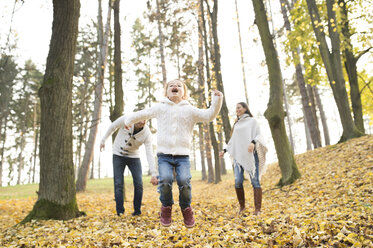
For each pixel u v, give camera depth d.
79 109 24.94
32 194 13.46
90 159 15.16
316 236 2.78
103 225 4.30
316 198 5.18
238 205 5.79
